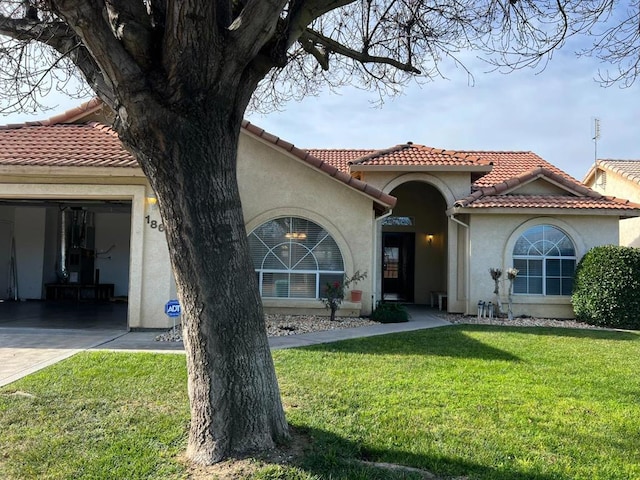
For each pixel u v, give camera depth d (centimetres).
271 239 1460
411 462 441
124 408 574
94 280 2095
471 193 1709
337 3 523
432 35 798
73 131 1321
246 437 429
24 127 1348
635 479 414
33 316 1442
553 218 1559
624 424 544
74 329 1188
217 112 414
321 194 1458
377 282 1831
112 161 1107
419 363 817
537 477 415
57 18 517
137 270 1159
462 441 488
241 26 391
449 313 1659
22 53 662
